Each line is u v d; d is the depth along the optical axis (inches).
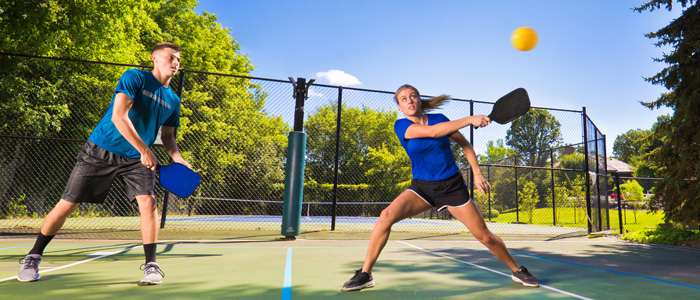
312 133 690.2
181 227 297.7
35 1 321.1
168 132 116.0
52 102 397.7
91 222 354.6
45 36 340.8
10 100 348.2
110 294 88.6
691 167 313.9
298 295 90.7
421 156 96.1
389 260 157.2
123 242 209.8
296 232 244.1
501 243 101.8
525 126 1023.0
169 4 737.0
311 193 724.7
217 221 431.8
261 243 222.2
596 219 364.5
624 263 165.0
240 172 504.4
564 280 118.6
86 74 445.4
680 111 316.2
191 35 758.5
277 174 511.2
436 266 141.0
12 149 395.2
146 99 102.0
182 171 102.3
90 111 450.0
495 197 1020.5
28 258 101.7
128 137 92.7
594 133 372.5
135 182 102.0
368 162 787.4
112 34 427.5
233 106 454.9
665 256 194.9
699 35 312.8
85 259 146.1
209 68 785.6
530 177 936.3
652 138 381.4
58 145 441.7
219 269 128.4
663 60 339.3
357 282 96.1
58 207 100.0
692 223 331.6
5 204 396.8
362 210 748.0
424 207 101.0
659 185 337.4
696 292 104.7
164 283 103.0
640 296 97.9
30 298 83.4
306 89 265.9
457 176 96.7
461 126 87.0
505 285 106.3
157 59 106.3
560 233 350.9
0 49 327.6
